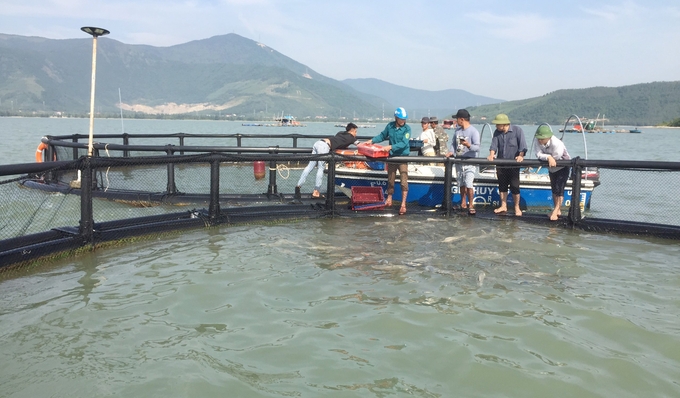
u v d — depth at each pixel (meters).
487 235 8.34
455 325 4.66
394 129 10.22
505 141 9.80
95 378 3.66
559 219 9.42
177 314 4.85
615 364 3.99
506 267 6.48
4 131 60.78
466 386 3.63
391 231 8.55
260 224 9.09
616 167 8.82
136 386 3.55
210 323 4.65
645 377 3.80
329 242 7.68
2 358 3.94
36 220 8.99
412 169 11.51
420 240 7.88
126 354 4.03
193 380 3.63
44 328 4.50
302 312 4.93
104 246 7.25
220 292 5.45
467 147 10.08
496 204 11.45
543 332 4.53
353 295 5.40
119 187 12.10
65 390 3.50
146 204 10.84
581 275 6.24
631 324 4.75
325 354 4.07
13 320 4.67
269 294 5.41
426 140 11.55
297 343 4.26
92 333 4.41
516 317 4.87
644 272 6.43
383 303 5.18
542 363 3.99
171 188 11.24
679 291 5.71
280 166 12.49
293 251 7.12
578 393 3.56
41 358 3.95
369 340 4.34
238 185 13.44
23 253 6.22
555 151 9.31
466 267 6.44
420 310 5.00
